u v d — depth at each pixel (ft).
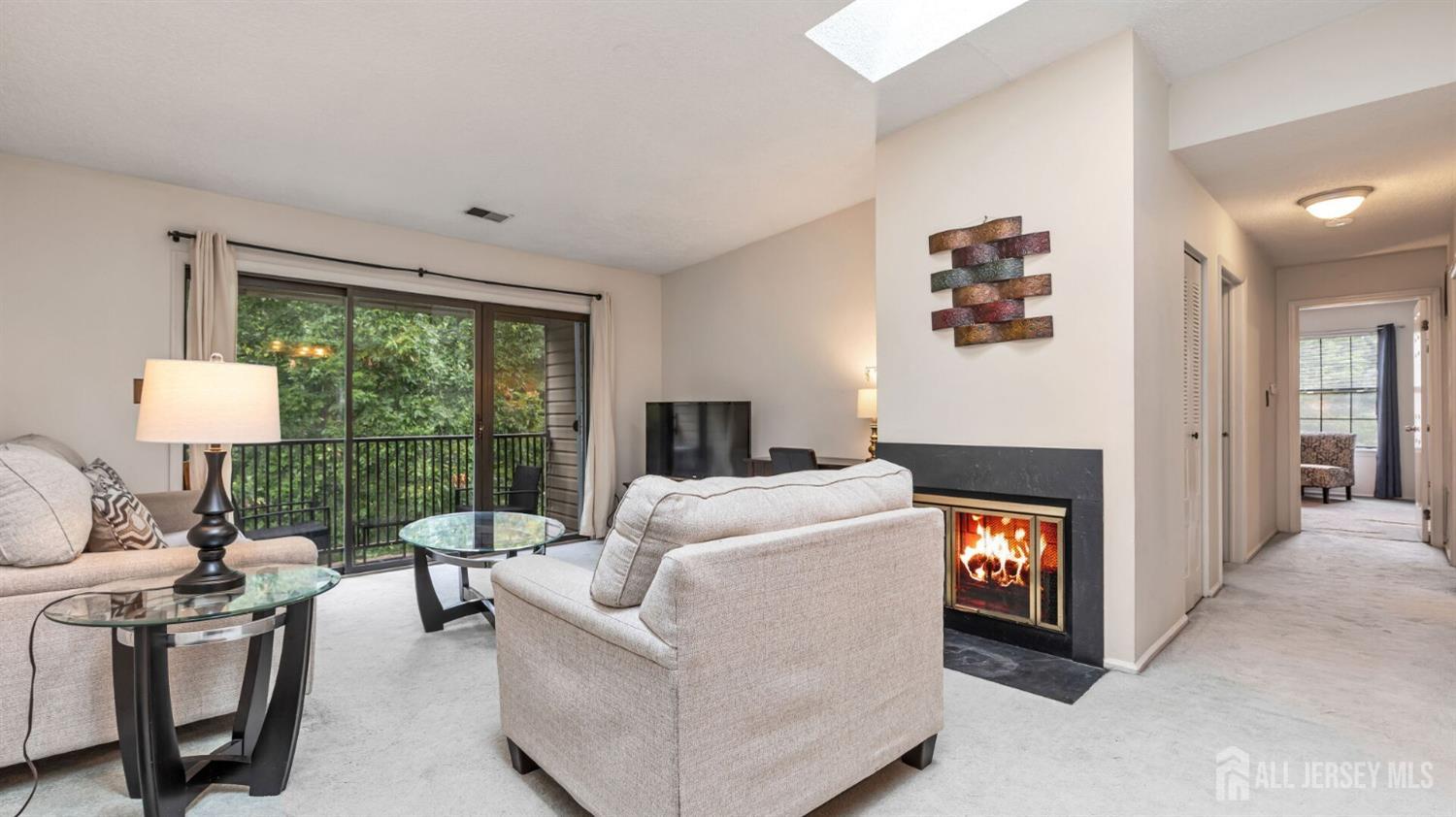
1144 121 8.52
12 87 8.68
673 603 4.16
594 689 4.88
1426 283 15.21
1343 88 8.00
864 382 14.39
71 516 5.96
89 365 11.26
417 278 15.28
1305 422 26.94
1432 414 15.57
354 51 8.04
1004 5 7.79
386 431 14.96
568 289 18.02
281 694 5.75
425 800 5.65
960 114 9.91
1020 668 8.46
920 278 10.43
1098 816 5.30
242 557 6.65
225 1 7.00
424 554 10.27
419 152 11.02
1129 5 7.66
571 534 18.10
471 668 8.73
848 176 12.69
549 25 7.63
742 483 5.16
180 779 5.30
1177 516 9.70
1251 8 7.75
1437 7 7.43
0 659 5.62
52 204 11.00
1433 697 7.41
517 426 17.17
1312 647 9.01
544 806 5.55
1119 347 8.28
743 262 17.26
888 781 5.84
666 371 19.89
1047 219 8.93
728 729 4.39
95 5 7.00
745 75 8.88
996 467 9.37
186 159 11.05
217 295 12.37
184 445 12.15
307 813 5.46
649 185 12.80
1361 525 18.70
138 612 5.07
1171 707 7.25
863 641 5.34
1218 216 11.88
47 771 6.14
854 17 8.38
